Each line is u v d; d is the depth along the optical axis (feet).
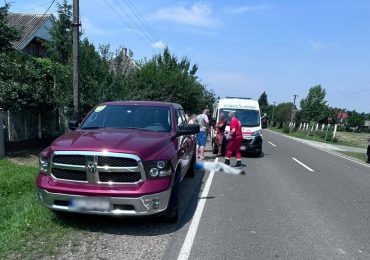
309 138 136.56
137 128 22.31
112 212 17.10
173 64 103.19
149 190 17.30
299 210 24.61
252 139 52.70
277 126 265.75
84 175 17.37
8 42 45.55
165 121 23.03
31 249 15.62
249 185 31.96
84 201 17.10
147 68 80.94
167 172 18.17
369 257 17.12
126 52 59.72
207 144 69.21
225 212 23.12
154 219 20.08
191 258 15.88
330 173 42.22
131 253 15.97
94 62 48.14
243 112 54.70
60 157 17.60
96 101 46.68
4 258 14.66
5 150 36.81
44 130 44.19
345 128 307.17
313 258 16.65
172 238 18.02
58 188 17.26
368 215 24.43
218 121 52.49
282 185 32.89
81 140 18.51
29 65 42.52
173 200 19.49
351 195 30.45
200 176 34.76
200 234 18.86
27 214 19.25
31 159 36.22
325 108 203.62
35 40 83.51
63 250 15.78
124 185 17.24
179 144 21.49
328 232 20.39
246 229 20.08
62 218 19.19
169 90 82.79
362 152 85.40
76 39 39.01
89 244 16.58
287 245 18.06
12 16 89.86
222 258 16.07
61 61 58.13
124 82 53.98
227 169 38.73
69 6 69.87
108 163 17.26
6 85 37.55
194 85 95.45
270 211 23.95
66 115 45.93
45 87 43.91
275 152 63.26
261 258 16.31
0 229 17.79
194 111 96.99
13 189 23.91
